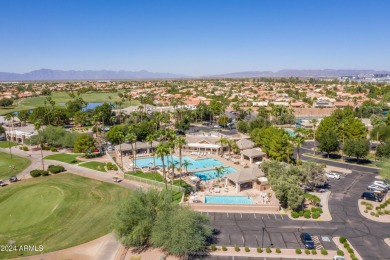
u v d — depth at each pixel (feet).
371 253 166.09
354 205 227.61
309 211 211.61
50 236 190.08
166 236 167.12
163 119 500.33
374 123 412.16
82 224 204.74
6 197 258.57
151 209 182.19
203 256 165.17
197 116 647.15
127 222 173.88
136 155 380.99
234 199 242.78
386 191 251.60
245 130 489.26
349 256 162.91
